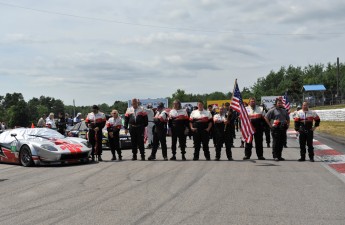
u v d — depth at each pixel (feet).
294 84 234.17
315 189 24.93
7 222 18.62
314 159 40.40
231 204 21.27
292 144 59.57
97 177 31.35
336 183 26.89
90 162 41.91
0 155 43.11
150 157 42.83
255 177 29.60
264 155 45.19
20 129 44.55
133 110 42.98
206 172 32.48
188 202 21.91
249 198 22.63
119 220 18.51
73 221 18.53
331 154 44.83
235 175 30.66
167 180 29.04
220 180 28.55
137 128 42.70
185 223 17.79
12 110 352.28
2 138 43.60
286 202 21.53
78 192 25.48
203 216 18.92
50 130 44.78
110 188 26.53
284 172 31.83
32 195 24.99
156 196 23.65
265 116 39.88
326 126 94.38
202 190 25.11
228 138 40.88
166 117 42.42
